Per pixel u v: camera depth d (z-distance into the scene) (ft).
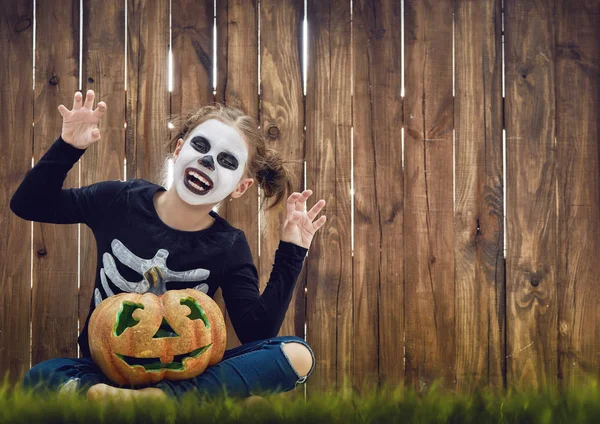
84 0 11.64
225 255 9.20
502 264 11.77
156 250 8.98
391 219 11.64
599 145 11.98
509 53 11.94
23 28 11.58
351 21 11.78
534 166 11.88
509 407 6.82
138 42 11.61
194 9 11.66
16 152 11.46
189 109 11.56
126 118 11.54
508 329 11.70
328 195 11.60
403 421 6.32
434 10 11.87
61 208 9.21
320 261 11.55
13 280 11.38
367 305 11.55
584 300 11.82
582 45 12.04
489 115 11.85
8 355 11.31
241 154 9.24
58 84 11.55
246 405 7.00
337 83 11.69
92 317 8.32
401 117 11.75
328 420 6.31
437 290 11.64
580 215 11.91
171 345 8.07
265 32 11.69
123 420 6.24
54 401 6.78
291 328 11.46
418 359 11.55
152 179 11.50
